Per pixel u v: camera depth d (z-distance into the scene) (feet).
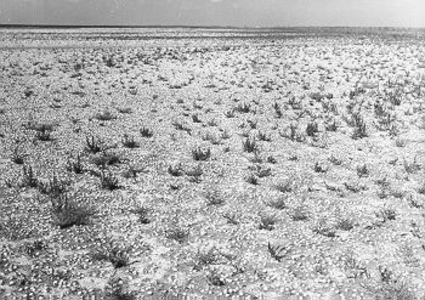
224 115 65.72
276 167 43.88
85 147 46.91
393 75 107.04
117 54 148.87
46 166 41.98
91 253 27.53
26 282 24.43
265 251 28.27
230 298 23.53
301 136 53.88
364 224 32.07
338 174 42.14
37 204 33.96
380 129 57.16
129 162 44.04
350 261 26.84
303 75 107.55
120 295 23.25
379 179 40.75
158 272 25.81
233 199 36.17
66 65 119.44
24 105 69.67
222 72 112.16
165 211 33.65
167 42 200.75
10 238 28.86
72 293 23.68
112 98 77.82
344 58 143.13
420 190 37.68
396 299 23.13
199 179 40.24
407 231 31.09
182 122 60.95
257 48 176.45
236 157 46.65
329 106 71.56
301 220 32.73
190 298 23.50
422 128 57.62
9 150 46.19
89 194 36.11
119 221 31.86
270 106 72.74
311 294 23.89
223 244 29.07
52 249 27.86
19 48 158.92
